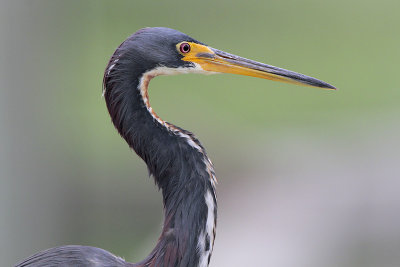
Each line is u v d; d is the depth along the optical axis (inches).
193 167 213.2
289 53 933.8
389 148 603.2
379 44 948.0
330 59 916.0
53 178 419.2
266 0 1064.2
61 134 441.7
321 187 552.7
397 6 1075.3
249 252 483.5
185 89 808.3
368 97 806.5
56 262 219.5
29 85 391.5
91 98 767.7
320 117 748.6
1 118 383.9
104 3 919.0
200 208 212.2
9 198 394.3
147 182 590.2
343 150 623.2
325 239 494.0
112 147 679.7
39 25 390.3
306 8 1067.3
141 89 218.2
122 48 218.8
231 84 829.8
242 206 546.3
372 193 525.0
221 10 1026.1
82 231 535.8
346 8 1070.4
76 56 708.0
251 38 970.1
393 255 479.8
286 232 498.6
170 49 223.5
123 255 514.0
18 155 392.8
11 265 401.1
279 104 787.4
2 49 379.2
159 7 989.2
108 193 578.9
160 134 214.7
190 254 211.8
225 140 684.1
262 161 630.5
